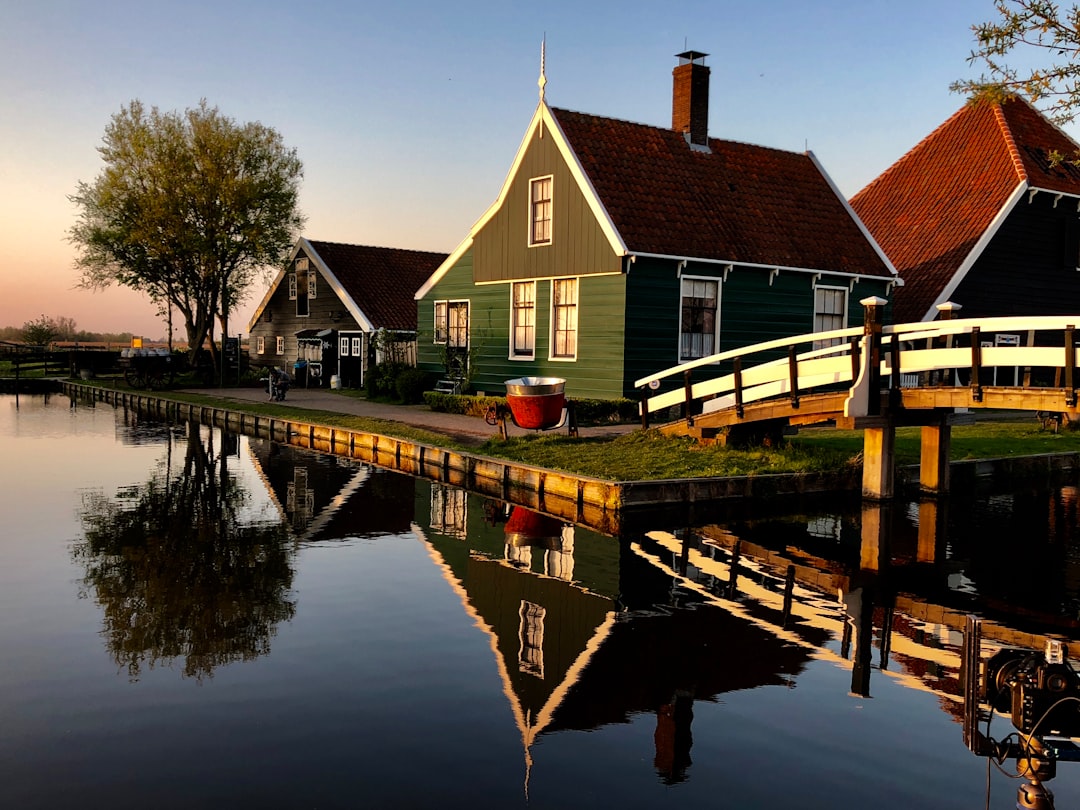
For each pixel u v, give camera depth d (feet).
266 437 72.54
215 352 128.16
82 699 18.33
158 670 20.01
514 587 27.37
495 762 15.69
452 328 85.15
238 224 122.83
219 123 122.52
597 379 67.31
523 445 51.98
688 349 68.03
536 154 71.82
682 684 19.47
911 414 42.86
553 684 19.30
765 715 17.84
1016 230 80.43
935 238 82.69
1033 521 39.22
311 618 23.98
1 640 21.97
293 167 127.13
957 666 20.89
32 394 130.62
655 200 68.85
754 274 70.49
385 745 16.30
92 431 76.23
